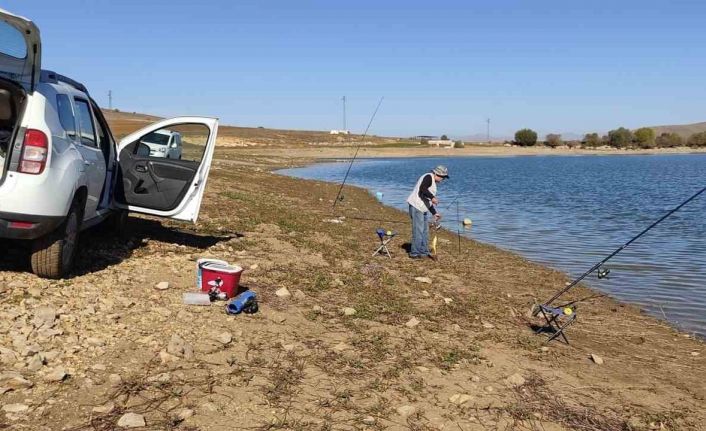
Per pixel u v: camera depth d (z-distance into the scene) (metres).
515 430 4.45
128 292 6.19
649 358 6.63
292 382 4.73
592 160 96.44
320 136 142.38
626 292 10.22
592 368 6.04
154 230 9.61
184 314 5.75
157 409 4.03
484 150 128.00
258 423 4.05
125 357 4.70
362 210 20.06
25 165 5.52
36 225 5.60
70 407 3.89
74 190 6.00
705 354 7.00
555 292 9.81
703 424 4.90
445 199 28.05
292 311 6.52
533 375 5.60
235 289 6.55
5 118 6.17
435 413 4.57
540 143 151.88
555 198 29.06
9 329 4.80
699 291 10.32
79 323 5.16
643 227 18.72
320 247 10.65
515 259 12.78
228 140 98.69
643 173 55.22
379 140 147.25
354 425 4.21
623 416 4.89
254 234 10.79
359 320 6.58
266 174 32.12
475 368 5.59
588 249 14.47
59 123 5.95
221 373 4.70
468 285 9.55
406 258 11.09
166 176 7.87
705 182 42.12
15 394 3.93
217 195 16.06
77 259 7.07
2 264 6.39
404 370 5.29
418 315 7.12
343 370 5.12
